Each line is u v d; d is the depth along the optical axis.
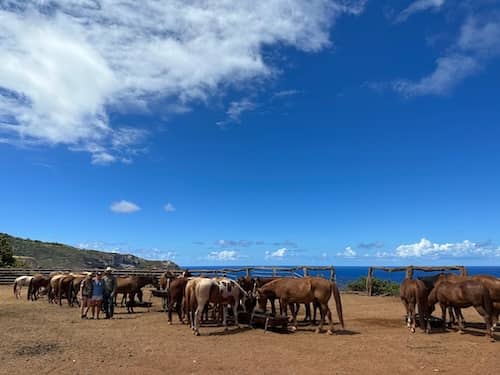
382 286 25.00
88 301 14.75
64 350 9.65
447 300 11.34
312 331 12.12
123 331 12.15
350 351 9.48
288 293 12.28
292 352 9.47
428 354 9.12
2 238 39.81
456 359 8.69
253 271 26.36
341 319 12.03
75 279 18.48
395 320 14.12
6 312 16.03
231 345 10.22
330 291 11.98
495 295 11.40
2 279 31.34
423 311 11.73
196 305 12.10
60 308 17.69
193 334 11.65
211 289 12.00
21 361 8.62
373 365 8.35
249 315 13.18
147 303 18.58
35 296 21.30
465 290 10.73
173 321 14.12
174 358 8.97
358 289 26.19
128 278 16.69
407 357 8.90
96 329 12.49
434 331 11.81
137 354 9.31
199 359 8.88
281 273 24.66
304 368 8.20
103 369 8.12
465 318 14.27
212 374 7.83
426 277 13.46
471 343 10.10
